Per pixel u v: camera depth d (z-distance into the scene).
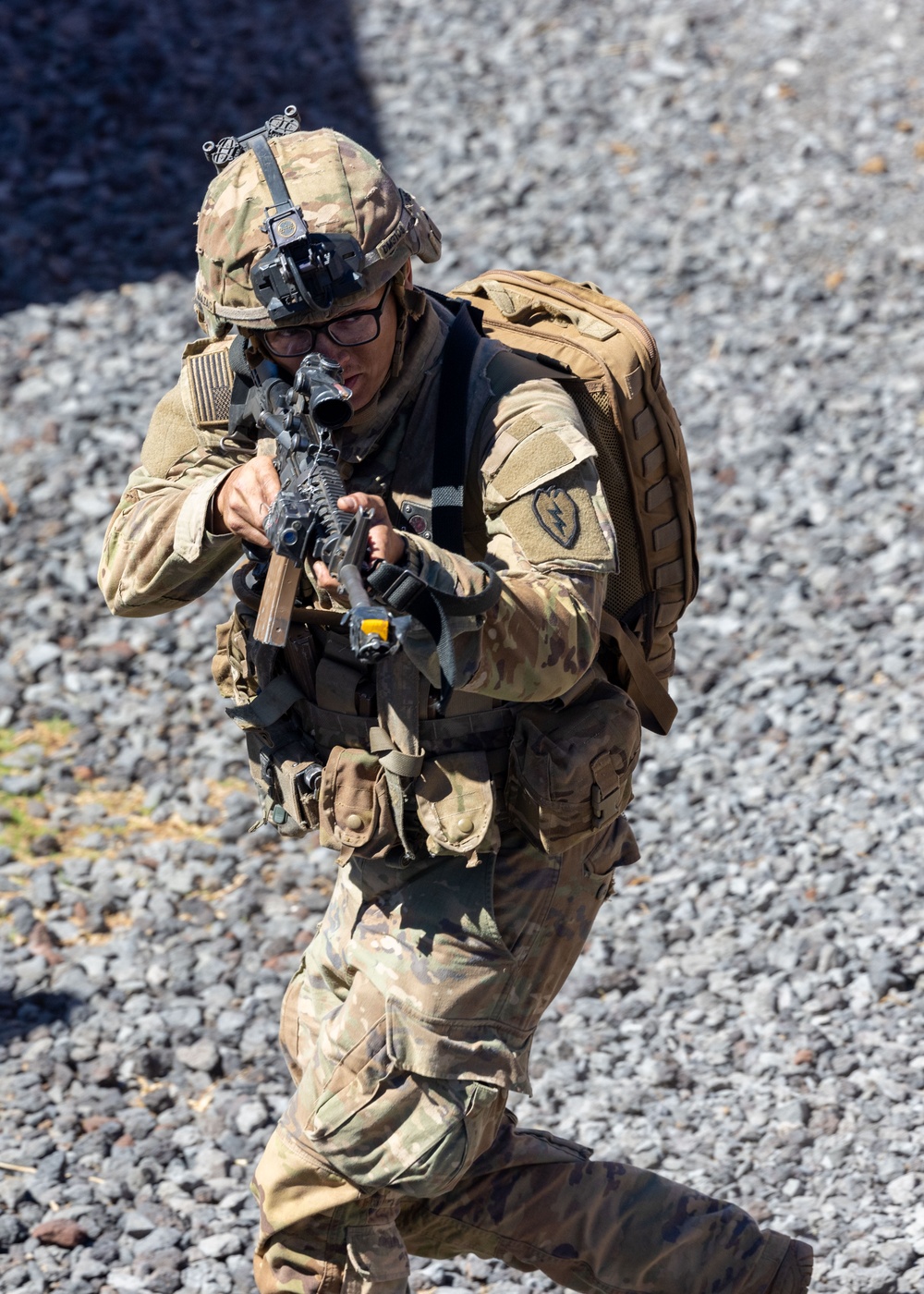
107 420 21.92
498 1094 7.75
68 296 24.94
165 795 16.06
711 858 14.48
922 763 15.23
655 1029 12.48
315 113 29.16
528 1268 8.61
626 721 8.06
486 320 8.52
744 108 27.84
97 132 29.02
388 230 7.28
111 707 17.33
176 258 25.78
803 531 19.02
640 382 7.97
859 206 24.89
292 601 7.09
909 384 21.19
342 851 7.88
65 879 14.77
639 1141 11.31
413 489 7.58
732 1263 8.58
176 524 7.66
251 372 7.77
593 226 25.30
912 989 12.67
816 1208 10.55
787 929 13.46
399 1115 7.61
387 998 7.63
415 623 6.81
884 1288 9.80
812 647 17.19
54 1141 11.62
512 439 7.38
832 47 29.17
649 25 30.58
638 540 8.32
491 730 7.77
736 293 23.47
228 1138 11.65
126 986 13.35
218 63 30.80
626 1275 8.52
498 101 28.94
